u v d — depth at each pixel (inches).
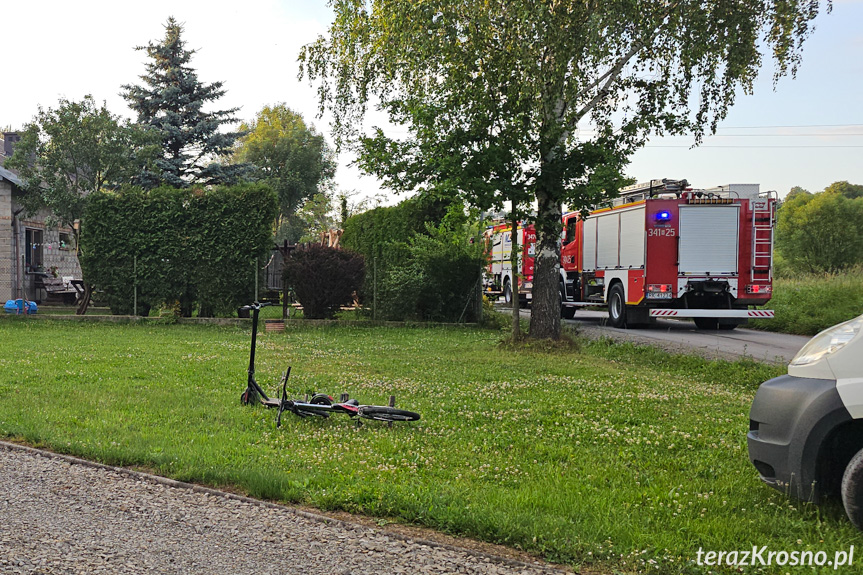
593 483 219.8
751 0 574.9
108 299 882.8
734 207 783.1
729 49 572.7
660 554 165.2
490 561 161.8
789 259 2092.8
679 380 464.8
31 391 359.3
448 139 568.4
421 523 184.5
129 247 868.0
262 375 432.8
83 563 155.6
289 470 227.0
